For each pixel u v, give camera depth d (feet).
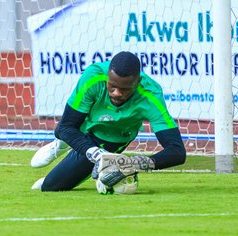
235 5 73.05
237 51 73.31
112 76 48.19
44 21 77.30
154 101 50.34
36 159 57.26
